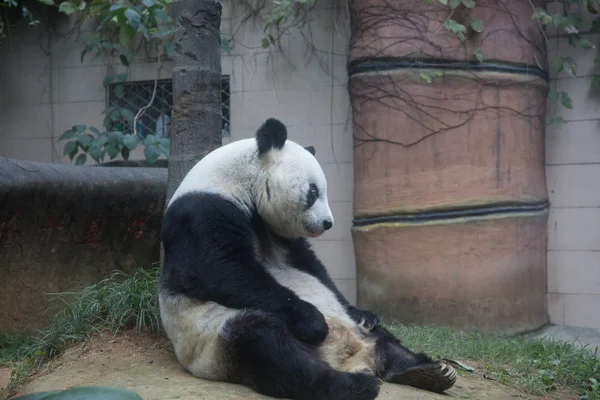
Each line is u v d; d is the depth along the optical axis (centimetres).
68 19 1253
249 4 1179
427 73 1023
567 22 1046
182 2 716
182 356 566
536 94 1061
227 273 525
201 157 711
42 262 844
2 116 1278
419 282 1034
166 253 568
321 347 538
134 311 708
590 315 1082
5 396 569
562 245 1097
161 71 1219
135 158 1227
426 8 1031
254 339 505
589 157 1086
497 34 1031
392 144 1045
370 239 1058
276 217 574
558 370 729
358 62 1065
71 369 623
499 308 1025
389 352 584
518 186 1038
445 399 557
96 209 855
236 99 1188
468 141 1027
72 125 1256
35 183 789
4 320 816
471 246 1022
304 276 601
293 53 1165
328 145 1151
